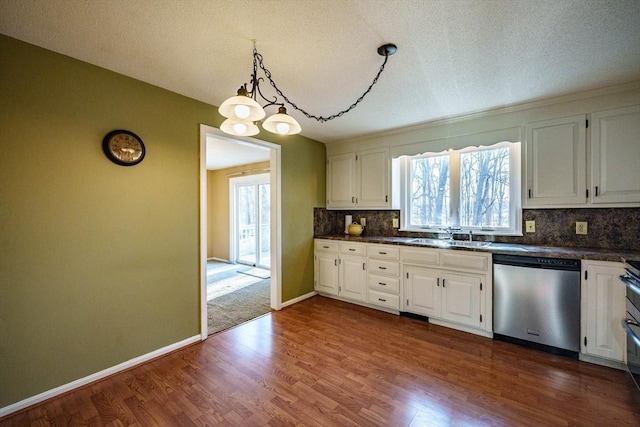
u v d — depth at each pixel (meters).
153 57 1.90
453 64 1.98
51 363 1.83
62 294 1.87
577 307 2.20
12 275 1.69
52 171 1.82
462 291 2.74
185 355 2.36
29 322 1.75
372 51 1.82
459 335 2.70
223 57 1.90
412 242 3.13
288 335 2.73
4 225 1.66
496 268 2.55
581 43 1.72
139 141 2.20
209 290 4.26
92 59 1.92
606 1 1.37
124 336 2.15
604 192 2.34
